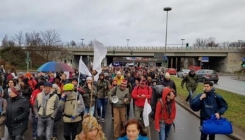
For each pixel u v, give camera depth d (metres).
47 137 7.08
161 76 17.22
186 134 9.35
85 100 9.60
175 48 70.38
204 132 6.47
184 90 23.70
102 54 7.37
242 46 72.62
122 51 71.19
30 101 8.73
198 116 12.43
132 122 3.93
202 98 6.77
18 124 6.83
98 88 10.94
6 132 9.06
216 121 6.44
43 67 11.77
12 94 6.77
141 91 9.10
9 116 6.78
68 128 7.12
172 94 7.02
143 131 4.00
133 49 70.88
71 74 14.52
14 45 57.78
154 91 8.62
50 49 54.44
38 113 7.17
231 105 15.16
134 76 15.71
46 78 13.84
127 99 8.55
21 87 9.30
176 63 87.44
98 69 7.35
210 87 6.75
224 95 19.75
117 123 8.53
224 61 71.31
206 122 6.46
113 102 8.48
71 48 68.25
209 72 36.75
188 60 104.00
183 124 10.99
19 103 6.80
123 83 8.53
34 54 54.25
